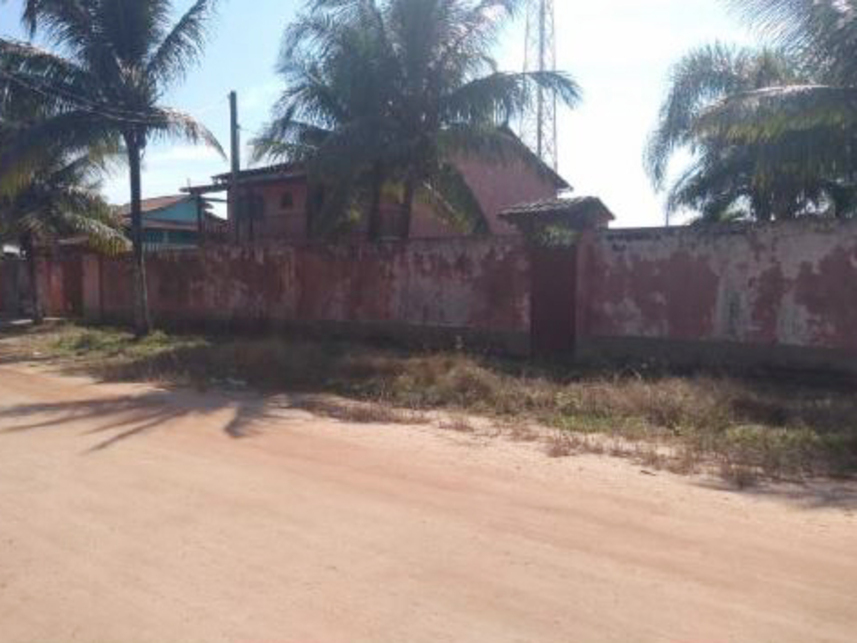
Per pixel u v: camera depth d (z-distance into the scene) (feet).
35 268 92.58
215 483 22.67
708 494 21.77
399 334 60.49
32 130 62.44
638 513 20.01
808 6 40.22
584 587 15.33
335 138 59.62
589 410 33.88
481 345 55.42
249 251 72.28
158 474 23.68
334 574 15.94
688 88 60.44
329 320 65.72
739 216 73.51
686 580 15.69
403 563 16.52
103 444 27.96
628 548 17.46
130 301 87.04
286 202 93.91
